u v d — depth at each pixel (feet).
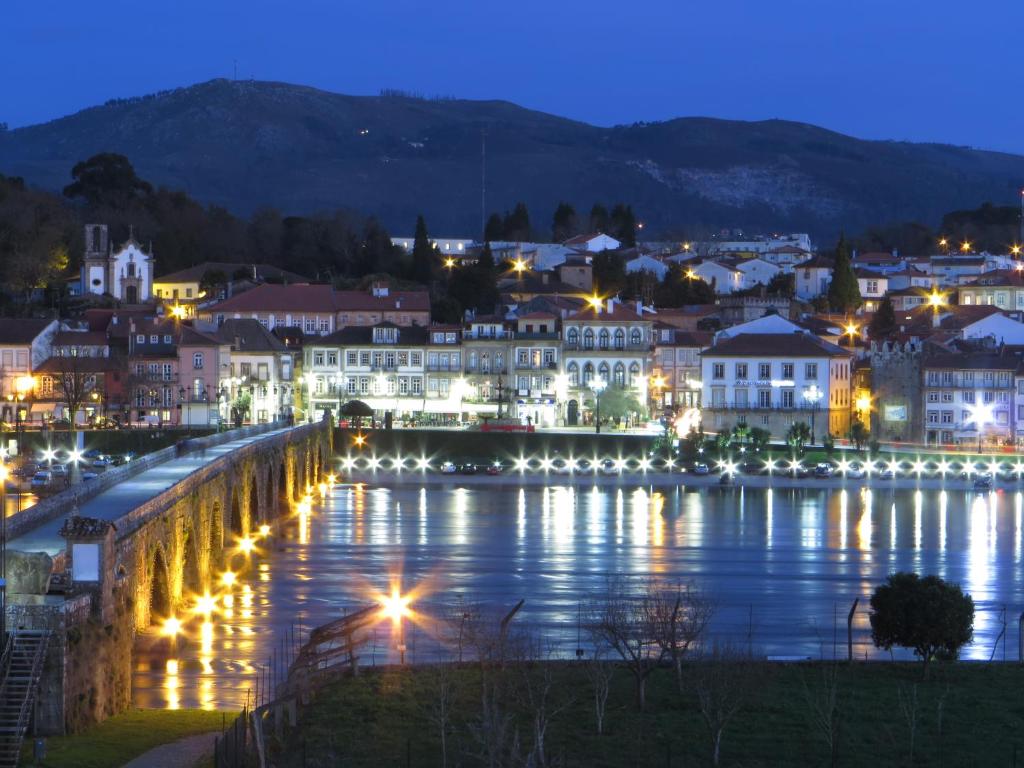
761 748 445.78
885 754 442.09
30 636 427.33
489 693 479.00
